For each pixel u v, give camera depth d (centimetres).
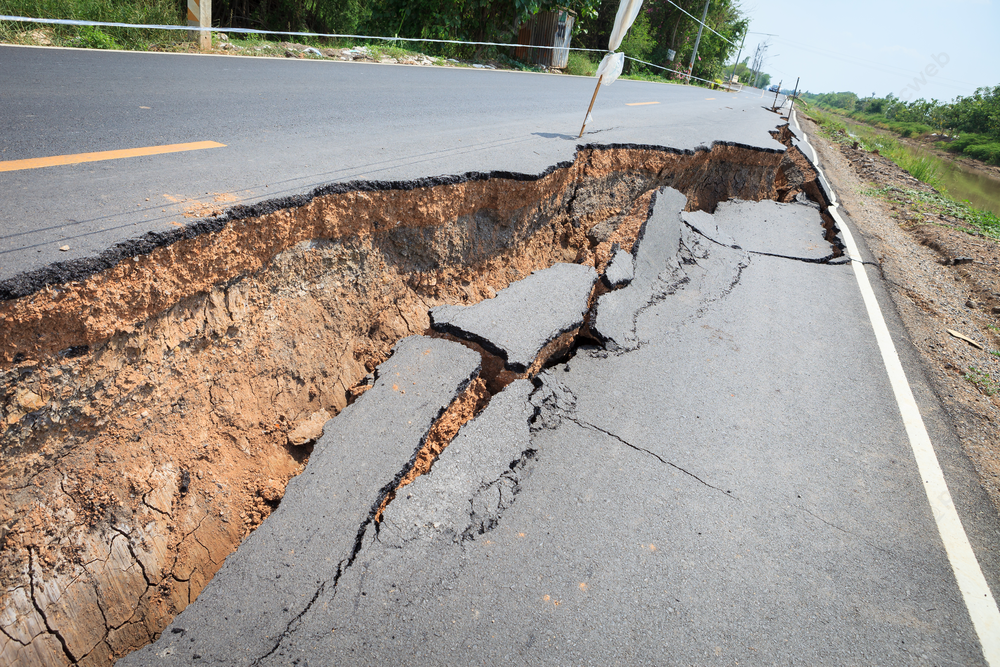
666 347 445
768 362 442
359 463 282
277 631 211
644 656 218
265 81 823
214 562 275
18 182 328
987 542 290
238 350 313
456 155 514
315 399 349
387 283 406
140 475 262
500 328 394
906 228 973
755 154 875
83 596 233
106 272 252
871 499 310
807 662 222
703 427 356
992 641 238
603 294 478
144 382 267
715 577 253
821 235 773
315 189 356
